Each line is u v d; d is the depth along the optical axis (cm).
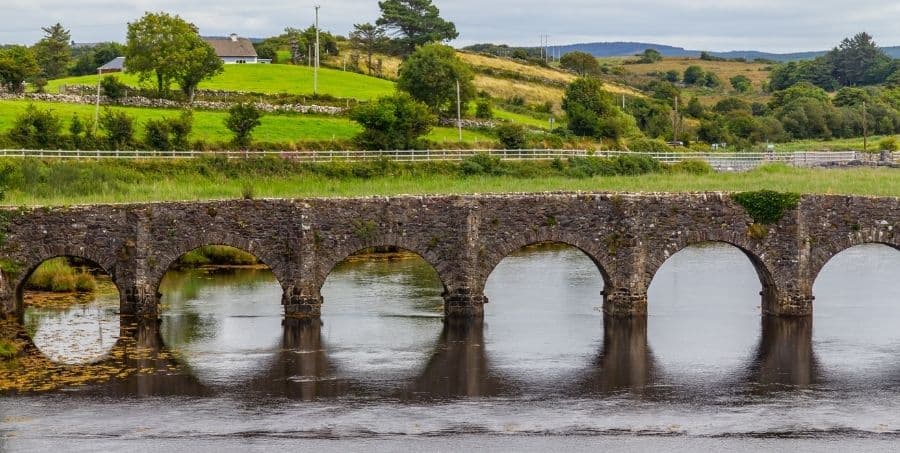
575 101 16562
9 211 7150
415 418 5531
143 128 11781
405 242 7388
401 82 15438
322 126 13412
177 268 9369
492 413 5609
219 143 11675
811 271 7581
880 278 9094
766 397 5888
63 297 8069
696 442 5222
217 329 7188
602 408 5700
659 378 6209
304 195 8538
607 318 7581
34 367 6288
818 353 6725
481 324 7394
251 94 15100
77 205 7212
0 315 7231
